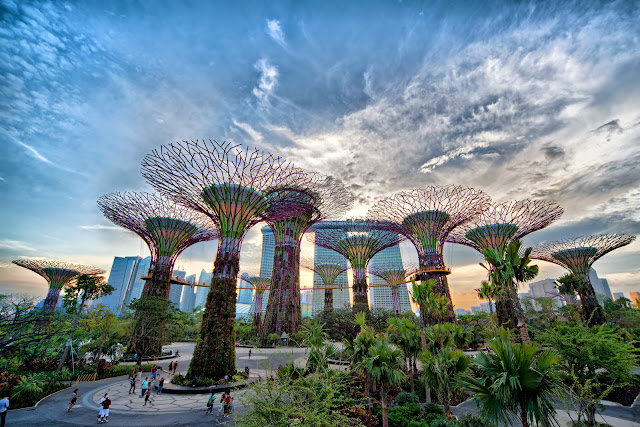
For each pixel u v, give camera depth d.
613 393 21.11
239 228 29.91
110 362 33.25
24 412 18.84
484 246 44.72
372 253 58.38
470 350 38.88
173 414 18.25
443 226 45.47
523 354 9.30
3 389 21.09
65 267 66.12
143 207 43.47
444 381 16.72
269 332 49.62
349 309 53.38
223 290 27.62
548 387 8.98
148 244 45.75
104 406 17.09
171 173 27.86
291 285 51.00
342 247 59.03
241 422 9.88
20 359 26.84
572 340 16.39
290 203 34.16
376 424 15.42
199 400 21.30
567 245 53.56
